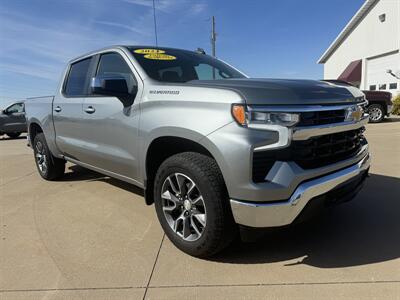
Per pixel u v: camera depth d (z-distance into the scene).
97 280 2.56
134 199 4.42
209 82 2.90
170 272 2.64
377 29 23.08
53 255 2.96
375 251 2.86
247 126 2.39
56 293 2.42
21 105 16.75
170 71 3.46
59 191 4.91
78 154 4.43
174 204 2.94
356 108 2.93
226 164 2.43
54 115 4.85
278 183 2.38
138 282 2.52
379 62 23.41
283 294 2.32
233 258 2.82
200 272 2.63
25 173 6.39
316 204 2.59
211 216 2.59
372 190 4.40
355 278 2.47
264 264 2.72
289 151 2.44
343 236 3.16
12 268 2.76
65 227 3.56
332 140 2.74
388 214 3.62
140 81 3.27
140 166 3.27
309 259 2.77
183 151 3.05
